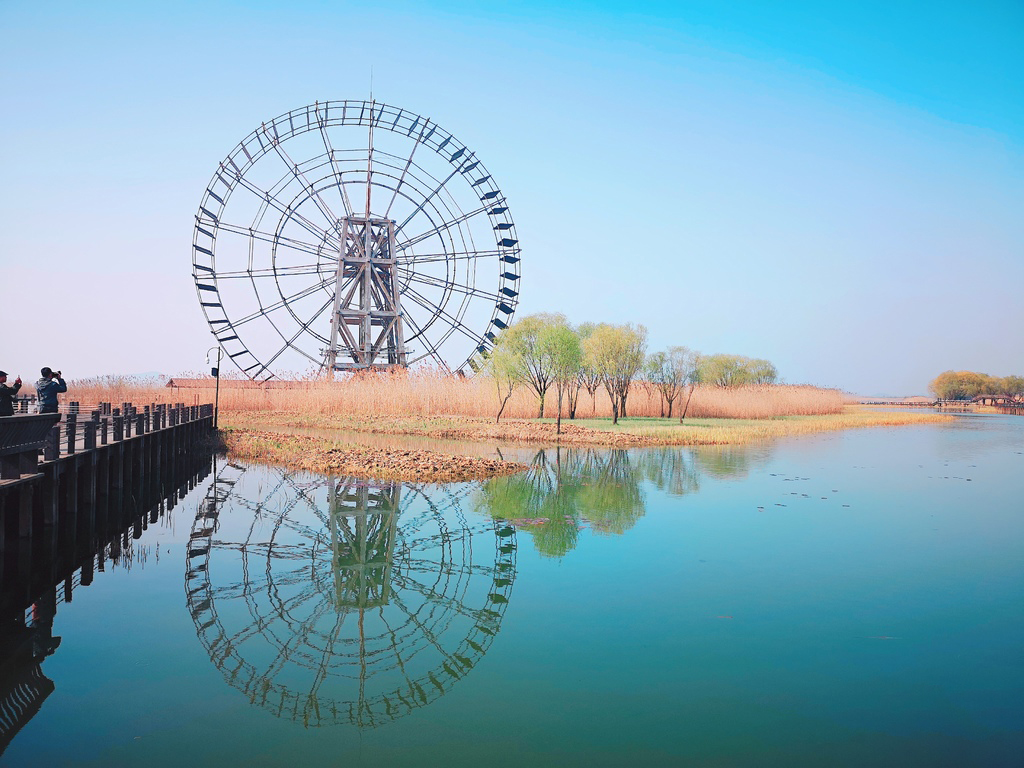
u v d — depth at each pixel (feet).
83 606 39.09
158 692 29.19
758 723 26.89
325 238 191.83
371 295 192.24
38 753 24.47
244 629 36.24
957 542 53.26
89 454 56.08
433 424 141.59
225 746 25.09
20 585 42.45
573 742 25.39
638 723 26.61
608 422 161.48
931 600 40.37
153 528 58.44
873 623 36.88
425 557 49.19
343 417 158.30
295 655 33.06
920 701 28.60
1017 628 36.11
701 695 29.04
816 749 25.07
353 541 53.83
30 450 42.83
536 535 55.21
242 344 180.45
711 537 54.39
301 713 27.63
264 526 58.95
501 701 28.58
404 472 82.53
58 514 51.01
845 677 30.73
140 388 171.12
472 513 63.05
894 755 24.63
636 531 56.29
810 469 92.58
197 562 48.32
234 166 176.24
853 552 50.34
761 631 35.78
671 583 43.24
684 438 125.70
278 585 43.27
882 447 126.11
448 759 24.21
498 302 200.64
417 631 35.94
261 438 117.50
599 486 76.38
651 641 34.47
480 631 35.78
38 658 32.22
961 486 79.92
